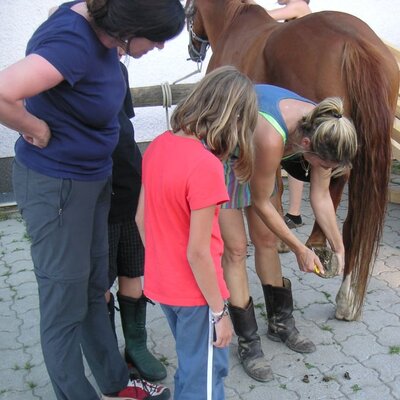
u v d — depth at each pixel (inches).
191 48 166.2
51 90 65.6
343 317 111.8
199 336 67.9
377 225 97.9
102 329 82.6
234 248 94.7
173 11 61.5
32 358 105.7
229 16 129.9
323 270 88.7
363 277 101.8
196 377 68.5
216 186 61.2
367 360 100.0
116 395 87.4
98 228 77.4
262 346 105.5
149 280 69.4
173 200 63.6
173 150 64.2
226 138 62.7
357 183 96.8
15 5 180.5
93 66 65.1
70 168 69.1
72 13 64.4
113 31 62.1
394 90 100.8
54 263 71.1
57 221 69.6
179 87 177.9
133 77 202.1
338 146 74.3
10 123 62.6
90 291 80.1
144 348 98.0
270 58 104.8
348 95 94.0
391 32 225.0
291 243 87.2
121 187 87.2
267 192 83.0
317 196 95.0
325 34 97.4
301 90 98.3
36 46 63.2
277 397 91.9
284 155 87.1
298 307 119.0
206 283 63.8
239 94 62.6
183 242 65.5
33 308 124.1
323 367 98.7
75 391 76.5
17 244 160.7
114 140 73.3
